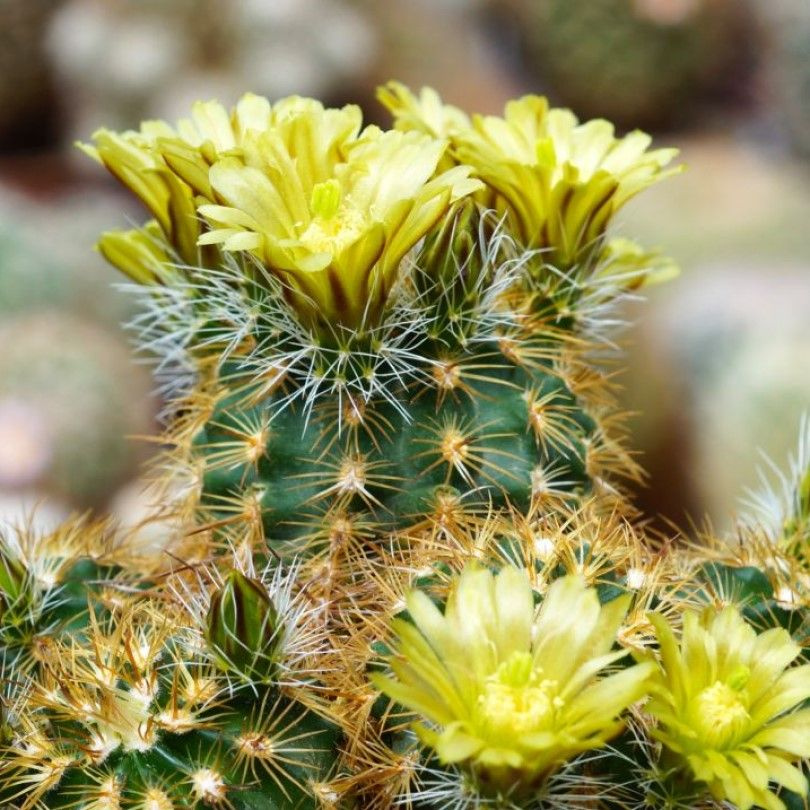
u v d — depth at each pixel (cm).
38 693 26
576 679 24
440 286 28
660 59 121
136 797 25
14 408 70
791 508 30
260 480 28
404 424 28
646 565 27
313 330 27
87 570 29
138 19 103
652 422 69
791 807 26
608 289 30
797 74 114
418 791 26
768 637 25
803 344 76
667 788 25
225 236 26
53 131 119
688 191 111
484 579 25
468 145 28
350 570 28
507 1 128
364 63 106
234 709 26
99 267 89
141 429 76
